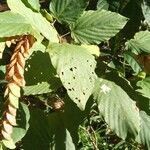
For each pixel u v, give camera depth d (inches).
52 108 32.3
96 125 43.9
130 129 26.3
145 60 30.4
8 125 22.3
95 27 27.0
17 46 22.8
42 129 29.4
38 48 25.2
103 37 26.7
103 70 29.6
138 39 30.6
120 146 43.0
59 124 29.6
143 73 30.5
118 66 31.0
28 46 22.9
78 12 26.9
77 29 27.0
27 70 26.4
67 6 27.0
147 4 31.2
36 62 26.2
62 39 27.3
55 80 27.0
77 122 28.5
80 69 23.5
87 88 23.4
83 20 27.3
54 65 23.3
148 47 30.0
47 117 29.7
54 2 27.1
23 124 26.2
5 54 29.0
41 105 32.8
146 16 31.2
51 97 32.5
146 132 29.2
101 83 27.1
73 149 29.3
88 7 32.6
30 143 29.3
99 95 26.6
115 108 26.5
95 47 27.4
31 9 25.4
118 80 28.9
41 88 27.1
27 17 24.2
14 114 22.3
